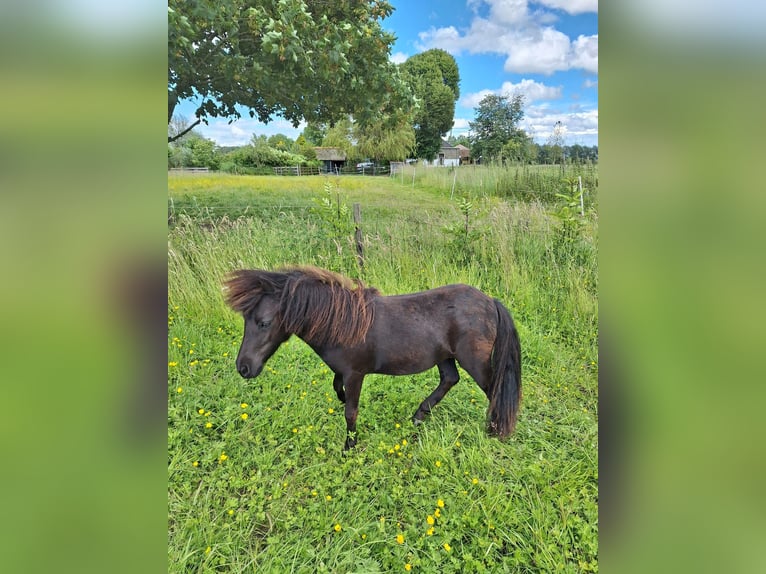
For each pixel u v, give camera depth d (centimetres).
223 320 395
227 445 238
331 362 234
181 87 447
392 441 245
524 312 400
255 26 367
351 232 460
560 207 506
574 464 222
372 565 173
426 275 442
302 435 246
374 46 472
